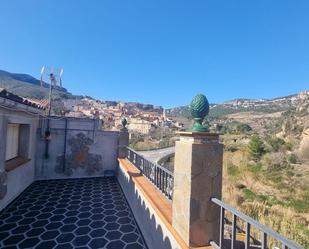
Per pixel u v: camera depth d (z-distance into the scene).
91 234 4.57
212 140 2.65
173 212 2.91
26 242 4.19
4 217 5.26
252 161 20.27
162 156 19.83
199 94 2.68
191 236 2.45
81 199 6.68
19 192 6.87
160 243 3.39
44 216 5.39
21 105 5.73
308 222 7.34
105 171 9.52
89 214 5.58
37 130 8.55
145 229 4.34
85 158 9.34
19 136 7.32
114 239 4.40
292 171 17.94
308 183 14.23
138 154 6.72
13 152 6.88
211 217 2.54
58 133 8.96
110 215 5.56
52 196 6.87
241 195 9.74
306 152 27.58
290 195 11.63
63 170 8.98
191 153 2.49
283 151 27.48
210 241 2.50
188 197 2.49
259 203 8.46
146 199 4.39
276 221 6.29
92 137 9.46
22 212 5.58
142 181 5.40
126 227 4.93
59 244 4.15
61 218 5.30
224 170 14.97
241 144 29.27
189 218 2.46
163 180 4.39
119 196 7.04
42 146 8.66
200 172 2.51
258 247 3.08
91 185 8.23
